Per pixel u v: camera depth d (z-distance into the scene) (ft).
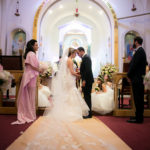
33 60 12.50
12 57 14.84
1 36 33.83
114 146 6.91
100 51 44.27
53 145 6.79
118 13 37.32
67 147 6.59
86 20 46.44
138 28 36.06
